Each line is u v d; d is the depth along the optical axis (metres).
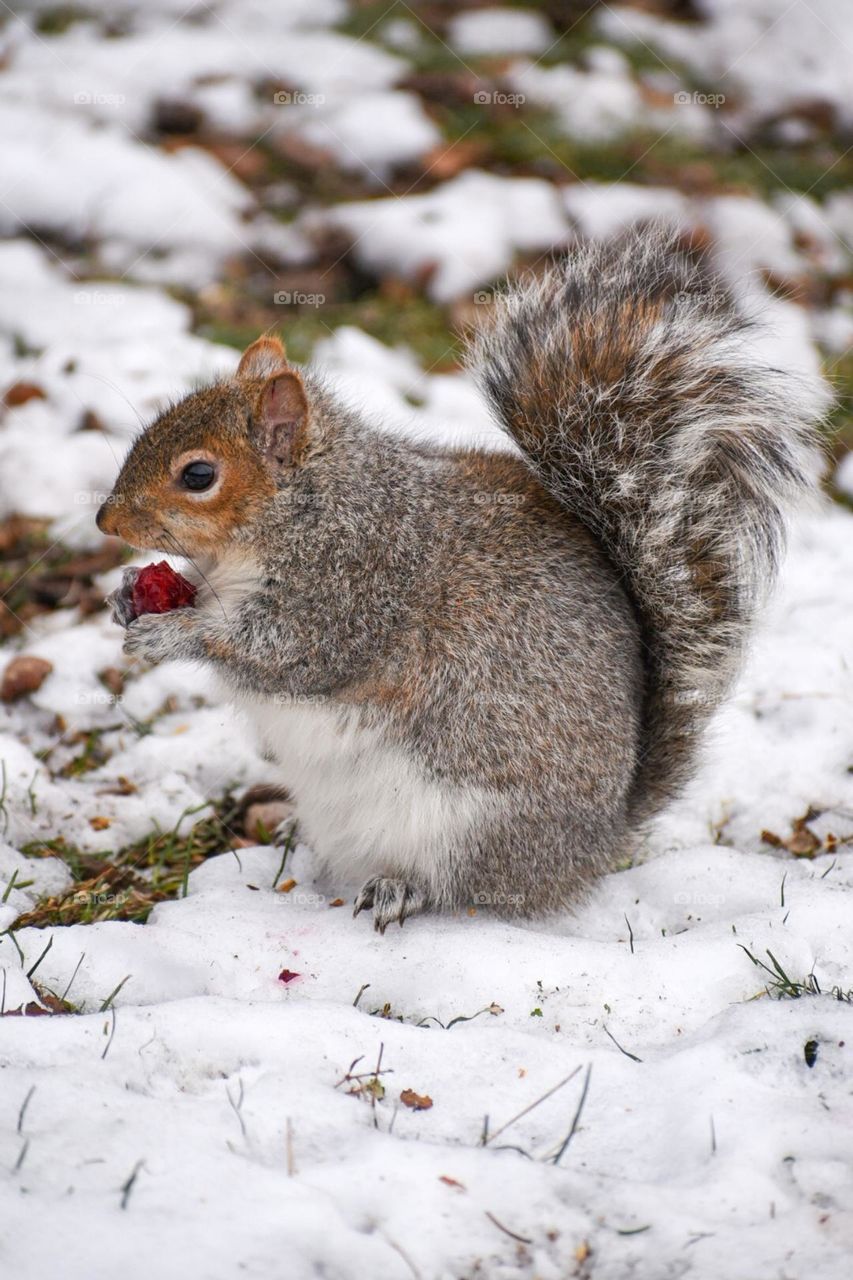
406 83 18.69
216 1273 4.96
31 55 18.59
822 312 15.70
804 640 10.84
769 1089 6.22
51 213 16.09
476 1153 5.68
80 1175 5.33
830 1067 6.38
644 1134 6.04
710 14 21.03
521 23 20.17
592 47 19.92
